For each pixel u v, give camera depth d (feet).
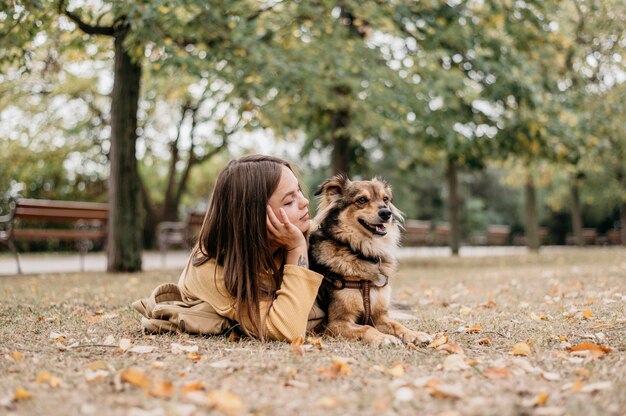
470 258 53.21
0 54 28.22
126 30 29.71
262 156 13.32
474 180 133.08
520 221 130.31
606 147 49.19
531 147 42.32
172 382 8.75
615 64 49.55
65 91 61.41
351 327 12.90
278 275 12.91
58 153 68.44
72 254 65.21
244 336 12.72
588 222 124.67
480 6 38.52
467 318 15.97
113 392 8.29
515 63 39.55
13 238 33.30
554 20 40.96
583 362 10.15
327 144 56.24
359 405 7.72
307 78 30.91
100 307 17.80
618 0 46.44
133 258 32.63
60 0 25.48
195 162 82.43
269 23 32.78
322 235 14.58
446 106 38.78
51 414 7.34
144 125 76.33
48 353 10.93
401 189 101.60
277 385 8.68
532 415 7.26
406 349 11.64
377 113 37.17
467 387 8.59
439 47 38.45
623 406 7.47
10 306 17.47
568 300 19.35
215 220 12.84
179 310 12.85
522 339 12.67
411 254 69.87
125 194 32.30
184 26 28.73
